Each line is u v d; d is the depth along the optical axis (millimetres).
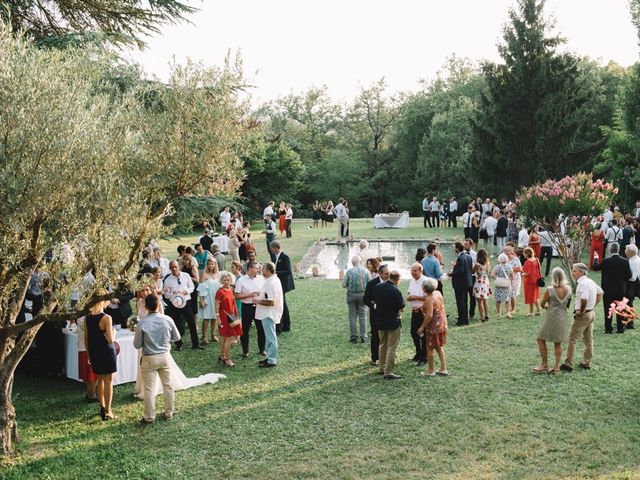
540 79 36594
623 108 32188
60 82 6859
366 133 72812
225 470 7078
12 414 7672
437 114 59406
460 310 13750
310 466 7125
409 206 64250
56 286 7551
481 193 39781
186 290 12266
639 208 28266
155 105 9016
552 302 10055
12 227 6348
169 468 7145
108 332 8562
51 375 10836
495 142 37844
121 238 7074
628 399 8867
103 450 7629
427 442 7652
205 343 12695
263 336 11820
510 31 37688
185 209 14242
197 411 8938
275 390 9750
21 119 6340
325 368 10859
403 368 10758
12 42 6781
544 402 8852
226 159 8023
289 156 47812
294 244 30188
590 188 17688
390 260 25250
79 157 6637
